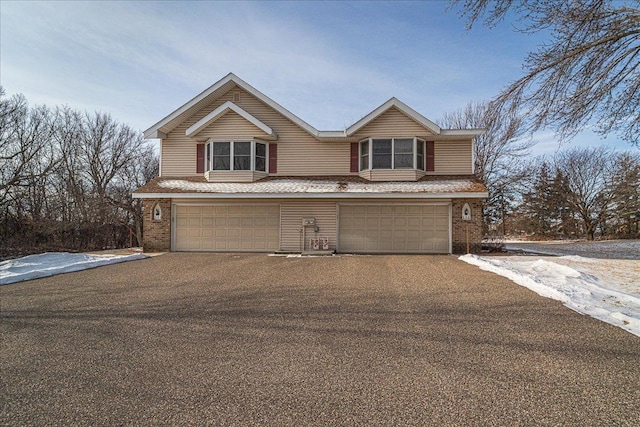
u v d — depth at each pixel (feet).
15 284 28.78
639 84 25.35
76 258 44.93
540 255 48.24
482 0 25.35
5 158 73.10
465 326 17.69
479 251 48.34
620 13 23.86
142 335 16.79
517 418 9.82
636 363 13.29
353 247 50.78
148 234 52.65
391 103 51.06
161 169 56.08
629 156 91.04
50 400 10.96
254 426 9.60
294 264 38.78
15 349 15.16
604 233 98.37
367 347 15.14
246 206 52.11
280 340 16.06
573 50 25.11
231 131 53.62
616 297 22.27
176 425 9.66
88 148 90.48
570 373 12.53
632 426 9.42
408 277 30.55
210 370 13.02
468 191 46.80
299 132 55.11
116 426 9.62
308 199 51.39
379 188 49.01
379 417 9.95
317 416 10.03
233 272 33.83
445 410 10.26
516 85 27.91
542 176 107.76
